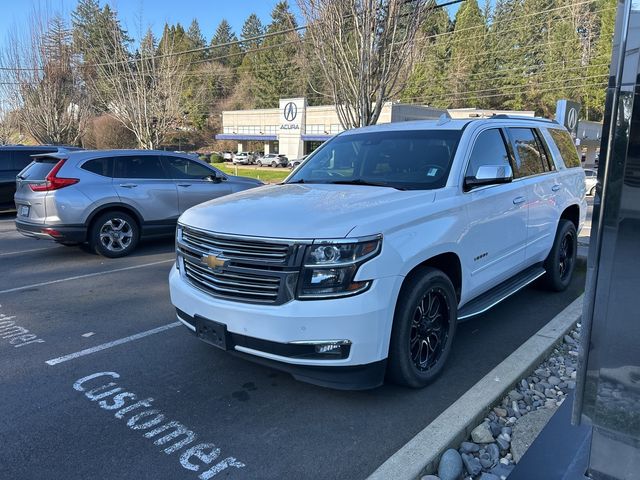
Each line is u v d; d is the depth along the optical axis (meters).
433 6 11.80
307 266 3.07
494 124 4.82
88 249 9.20
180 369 4.12
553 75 73.19
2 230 11.48
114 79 22.42
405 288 3.39
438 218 3.65
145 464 2.89
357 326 3.05
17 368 4.15
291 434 3.17
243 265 3.27
